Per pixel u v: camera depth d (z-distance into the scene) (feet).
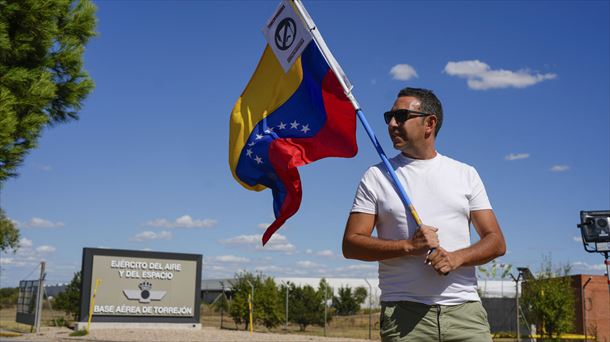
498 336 72.02
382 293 11.23
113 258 106.42
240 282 120.26
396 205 11.25
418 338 10.71
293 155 15.10
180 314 111.14
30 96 30.32
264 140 15.53
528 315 70.90
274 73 15.81
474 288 11.12
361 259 11.08
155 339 82.28
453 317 10.73
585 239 29.94
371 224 11.54
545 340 68.44
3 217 113.09
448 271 10.22
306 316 128.26
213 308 203.10
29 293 113.50
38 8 29.89
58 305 130.21
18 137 30.86
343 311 181.78
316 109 15.12
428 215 11.17
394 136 11.76
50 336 86.84
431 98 11.84
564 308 68.08
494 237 11.00
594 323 74.08
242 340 82.99
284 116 15.49
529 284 70.90
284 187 15.23
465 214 11.35
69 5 32.73
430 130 11.72
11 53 30.25
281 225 15.12
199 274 113.60
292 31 15.46
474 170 11.87
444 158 11.89
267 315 117.19
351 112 14.64
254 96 16.03
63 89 33.27
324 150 14.97
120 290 106.52
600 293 75.31
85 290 103.04
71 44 32.45
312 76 15.19
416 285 10.78
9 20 30.17
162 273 110.42
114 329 102.53
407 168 11.66
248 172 15.78
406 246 10.43
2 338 82.02
